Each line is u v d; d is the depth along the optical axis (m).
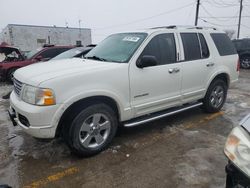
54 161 3.52
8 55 10.85
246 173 1.76
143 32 4.22
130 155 3.64
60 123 3.30
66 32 35.12
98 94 3.40
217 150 3.76
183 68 4.43
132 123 3.93
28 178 3.13
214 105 5.41
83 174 3.19
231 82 5.65
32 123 3.12
